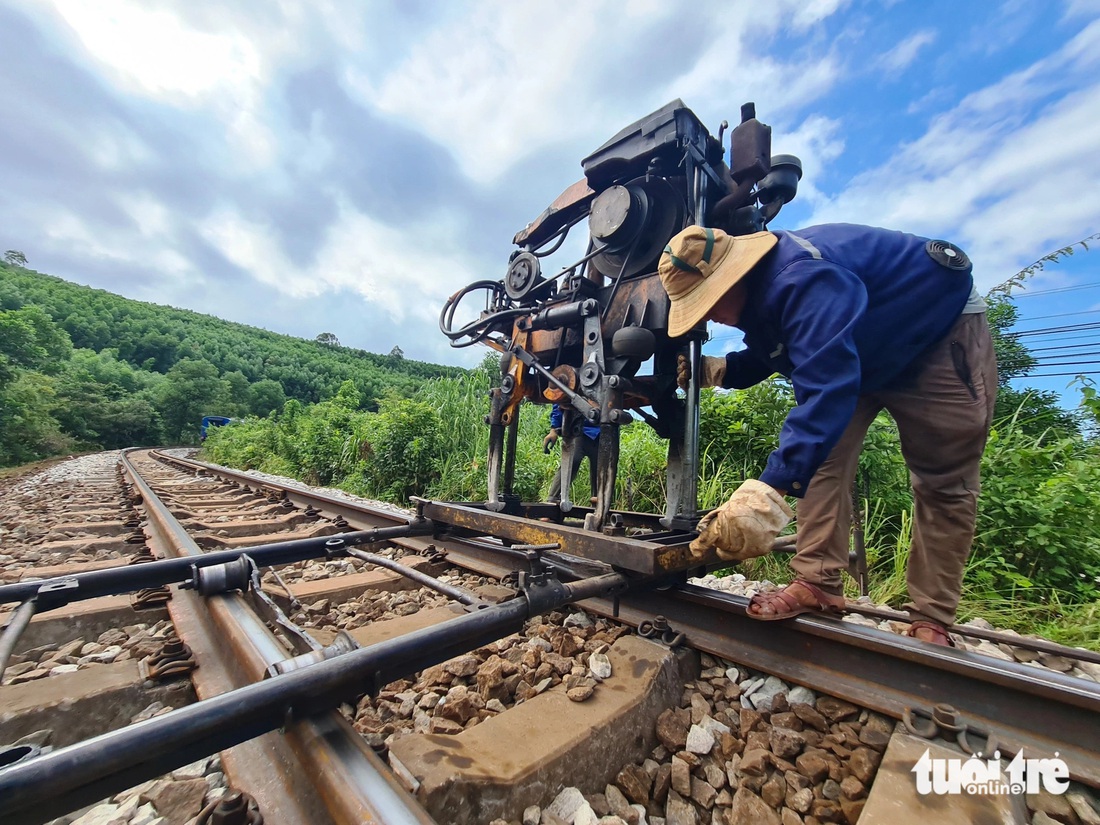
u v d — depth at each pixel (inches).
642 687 57.1
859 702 54.9
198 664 63.2
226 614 65.8
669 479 96.1
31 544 152.5
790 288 57.2
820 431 50.9
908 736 48.0
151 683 60.3
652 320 88.6
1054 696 46.7
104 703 57.0
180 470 477.4
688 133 86.0
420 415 291.7
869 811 39.1
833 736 52.6
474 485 254.2
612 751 50.4
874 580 126.0
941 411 64.4
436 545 119.9
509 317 115.7
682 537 82.4
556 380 100.4
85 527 167.2
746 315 67.3
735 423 170.6
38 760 28.3
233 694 36.1
